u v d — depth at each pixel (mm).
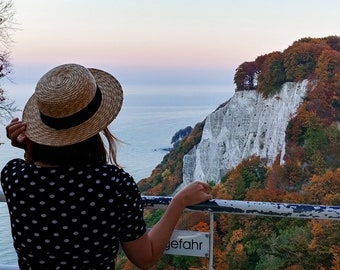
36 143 1560
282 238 10281
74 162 1524
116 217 1519
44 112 1468
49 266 1512
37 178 1511
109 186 1506
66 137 1484
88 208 1484
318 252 9289
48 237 1493
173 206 1764
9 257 2666
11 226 1601
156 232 1697
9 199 1556
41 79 1505
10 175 1563
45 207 1490
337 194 23516
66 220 1480
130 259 1654
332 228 9414
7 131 1640
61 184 1494
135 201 1560
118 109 1543
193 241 1893
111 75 1611
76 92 1441
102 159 1578
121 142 1631
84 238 1490
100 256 1520
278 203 1780
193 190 1801
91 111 1496
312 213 1747
